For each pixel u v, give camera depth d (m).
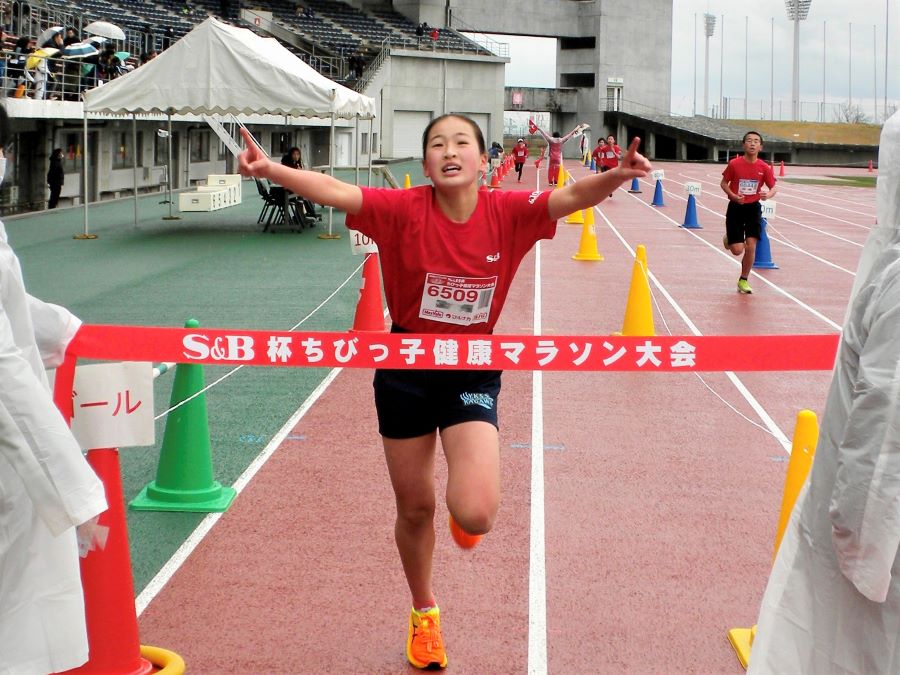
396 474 4.02
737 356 4.22
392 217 3.74
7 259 3.28
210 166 41.41
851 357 3.06
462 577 5.18
